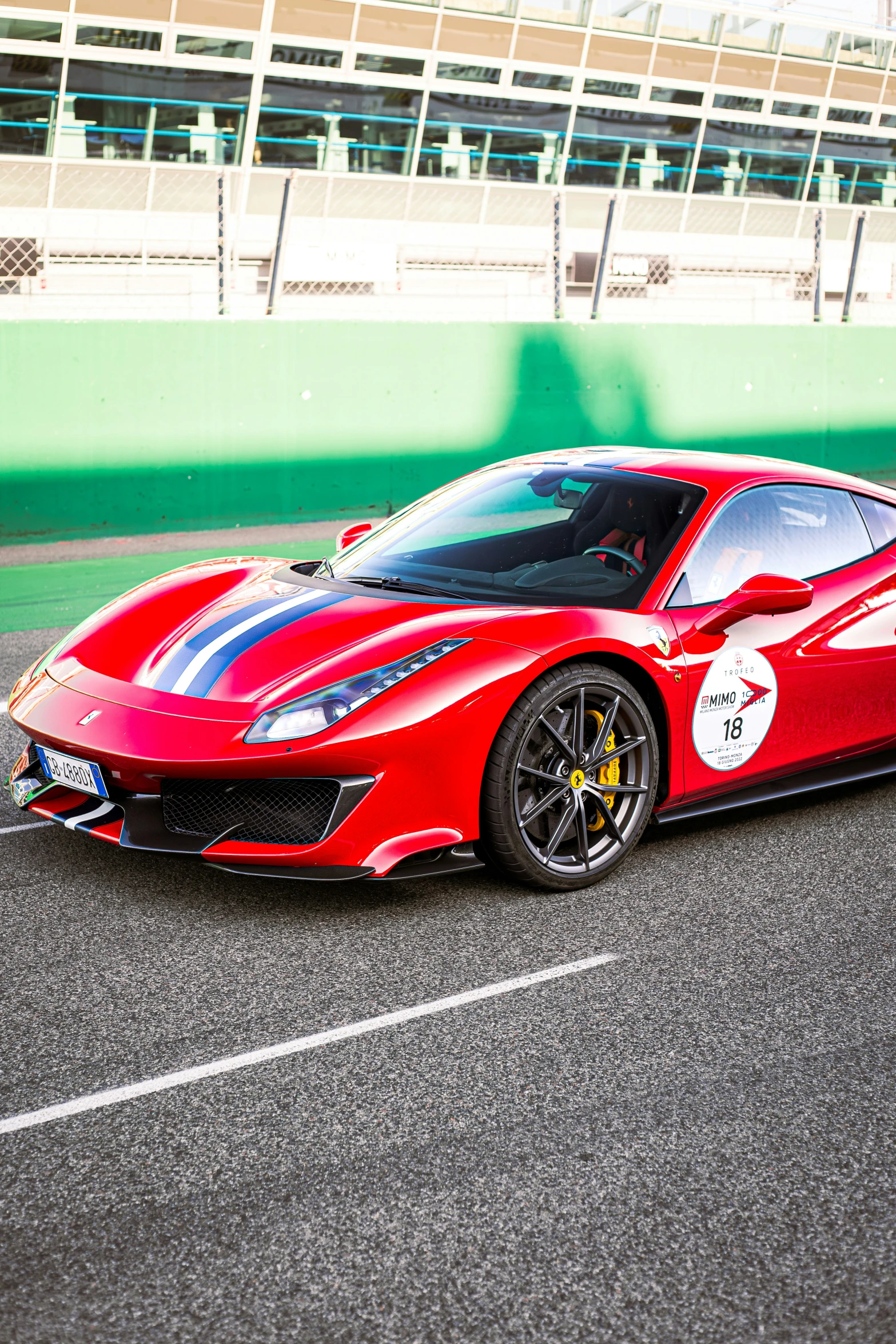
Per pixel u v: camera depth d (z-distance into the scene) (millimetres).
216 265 9875
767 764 3699
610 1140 2160
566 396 10914
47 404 8422
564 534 3637
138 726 2973
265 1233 1903
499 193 22016
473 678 2996
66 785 3156
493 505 3873
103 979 2730
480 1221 1939
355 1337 1694
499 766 3045
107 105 18047
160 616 3500
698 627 3426
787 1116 2246
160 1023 2543
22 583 7305
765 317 12945
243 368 9195
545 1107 2262
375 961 2840
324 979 2746
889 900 3256
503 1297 1775
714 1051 2471
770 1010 2645
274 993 2676
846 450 12820
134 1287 1783
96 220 17938
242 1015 2580
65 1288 1779
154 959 2828
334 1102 2268
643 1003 2668
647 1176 2061
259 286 10312
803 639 3674
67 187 17734
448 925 3047
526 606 3305
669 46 23703
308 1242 1886
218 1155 2104
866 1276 1833
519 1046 2477
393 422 10008
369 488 10000
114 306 12219
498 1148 2131
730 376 11852
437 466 10328
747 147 25391
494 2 21641
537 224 22734
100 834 3098
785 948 2953
